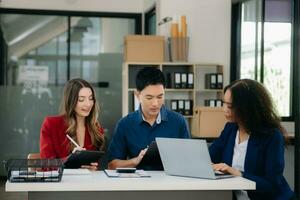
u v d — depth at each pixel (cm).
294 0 559
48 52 776
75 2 776
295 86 523
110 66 783
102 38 786
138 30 786
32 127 771
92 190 238
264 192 276
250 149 289
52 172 243
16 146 768
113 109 778
